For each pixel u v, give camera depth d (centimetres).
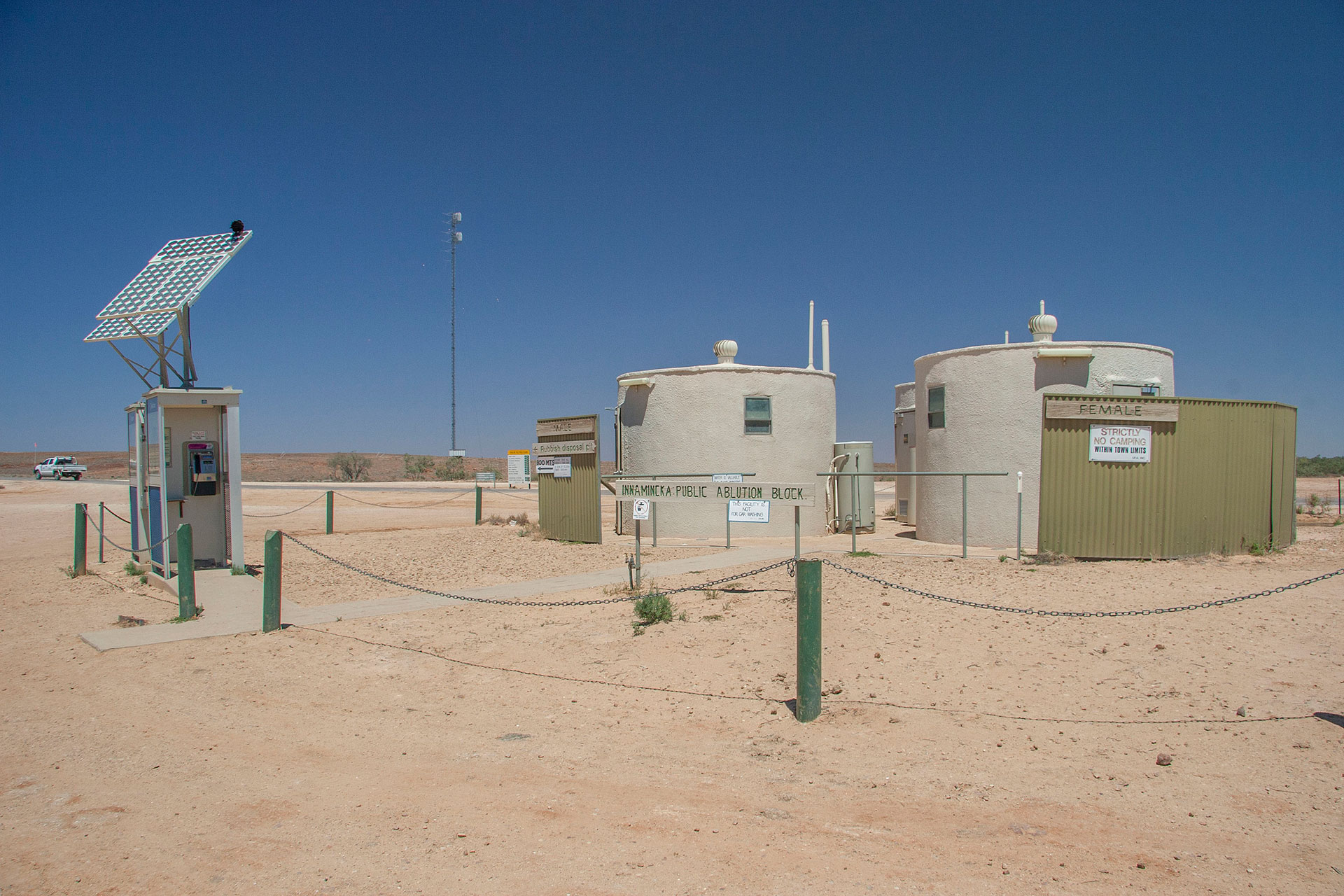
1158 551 1376
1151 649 816
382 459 9800
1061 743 596
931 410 1739
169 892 418
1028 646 838
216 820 502
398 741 638
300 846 466
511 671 821
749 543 1789
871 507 2045
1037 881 410
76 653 908
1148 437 1382
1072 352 1522
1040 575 1226
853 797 517
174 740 643
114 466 8138
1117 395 1426
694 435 1898
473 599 948
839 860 436
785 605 1045
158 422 1329
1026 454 1570
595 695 739
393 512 3002
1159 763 552
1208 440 1412
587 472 1831
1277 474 1511
